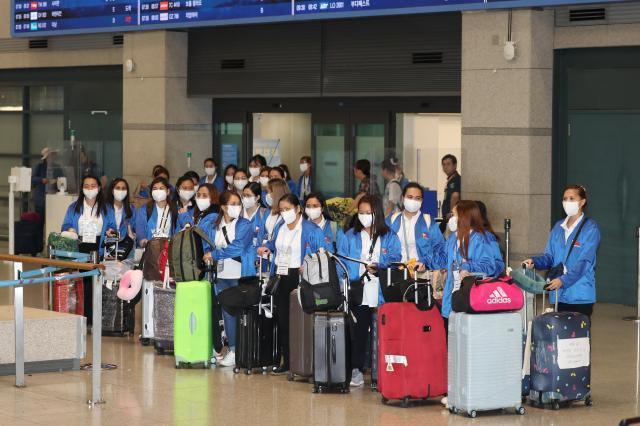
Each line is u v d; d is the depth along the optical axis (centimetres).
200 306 1177
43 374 1146
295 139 1938
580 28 1552
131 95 2048
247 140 2003
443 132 1769
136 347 1310
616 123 1562
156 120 2008
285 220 1134
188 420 953
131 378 1129
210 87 1973
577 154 1600
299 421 951
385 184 1444
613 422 949
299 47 1839
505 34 1562
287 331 1146
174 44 1995
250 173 1788
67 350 1157
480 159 1597
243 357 1154
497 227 1583
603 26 1532
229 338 1191
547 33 1565
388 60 1728
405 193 1121
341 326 1061
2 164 2414
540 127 1565
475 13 1588
